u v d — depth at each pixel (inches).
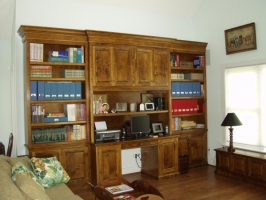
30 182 84.4
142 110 193.6
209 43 218.1
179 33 225.5
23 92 168.9
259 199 146.2
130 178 189.3
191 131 212.2
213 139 216.8
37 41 156.2
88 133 170.2
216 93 213.3
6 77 194.5
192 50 213.6
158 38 189.2
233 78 199.9
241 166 176.9
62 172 127.3
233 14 198.1
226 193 156.0
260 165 165.2
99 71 171.0
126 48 179.9
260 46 180.5
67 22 178.9
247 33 186.7
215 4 211.6
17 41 166.9
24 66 164.1
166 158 188.4
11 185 80.0
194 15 230.1
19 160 122.0
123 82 178.7
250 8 186.1
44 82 159.5
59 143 160.6
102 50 171.9
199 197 150.4
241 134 195.3
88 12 185.8
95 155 163.2
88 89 169.5
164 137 187.3
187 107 213.3
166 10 215.5
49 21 173.5
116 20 196.2
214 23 213.0
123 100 196.2
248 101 189.9
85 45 169.6
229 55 202.2
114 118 192.9
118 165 169.6
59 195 111.0
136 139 178.1
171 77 205.9
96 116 183.2
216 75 213.0
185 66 215.9
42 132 159.0
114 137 176.7
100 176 163.2
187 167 198.8
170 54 208.4
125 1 194.9
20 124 168.6
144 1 200.5
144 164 201.0
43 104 169.3
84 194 156.8
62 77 170.2
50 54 161.5
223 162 189.8
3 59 193.3
